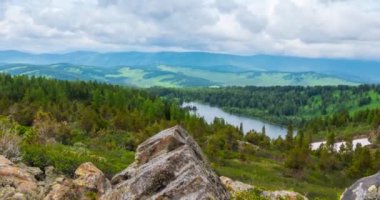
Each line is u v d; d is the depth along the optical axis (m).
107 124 116.81
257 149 136.38
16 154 28.72
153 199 12.97
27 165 29.52
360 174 105.94
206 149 108.94
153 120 150.50
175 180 13.59
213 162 101.31
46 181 26.34
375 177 13.20
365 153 108.19
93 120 111.56
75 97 187.75
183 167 14.20
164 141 17.94
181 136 18.86
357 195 13.06
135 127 121.75
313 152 145.38
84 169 25.62
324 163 113.12
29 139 42.03
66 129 83.38
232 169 98.12
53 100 163.50
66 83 194.25
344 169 117.00
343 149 141.00
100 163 36.56
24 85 177.12
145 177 14.10
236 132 143.88
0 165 22.75
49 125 81.56
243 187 29.19
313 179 103.19
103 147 83.50
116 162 51.41
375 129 198.25
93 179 22.08
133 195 13.77
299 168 103.62
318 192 84.31
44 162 30.56
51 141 56.00
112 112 146.25
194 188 12.95
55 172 29.22
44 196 20.59
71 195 20.59
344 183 103.81
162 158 15.14
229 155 115.75
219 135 128.12
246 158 114.31
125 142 98.81
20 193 19.70
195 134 128.00
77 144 75.50
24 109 115.12
